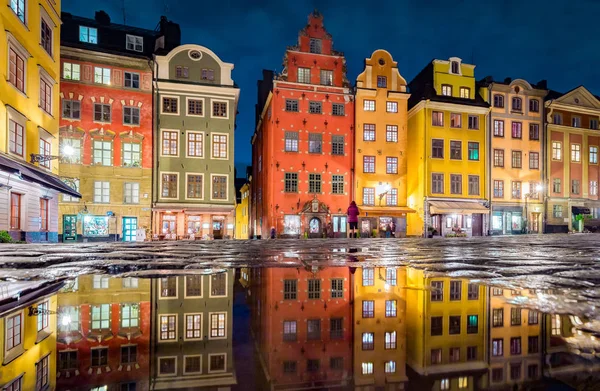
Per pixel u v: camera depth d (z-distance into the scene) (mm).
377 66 35156
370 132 34594
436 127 35875
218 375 1093
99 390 961
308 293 2732
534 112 39062
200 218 29766
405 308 2172
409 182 38125
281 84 32812
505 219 37594
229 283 3279
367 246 12500
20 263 5246
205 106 30422
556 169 39656
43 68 19828
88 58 27812
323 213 32656
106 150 27953
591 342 1397
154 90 29406
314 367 1163
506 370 1100
